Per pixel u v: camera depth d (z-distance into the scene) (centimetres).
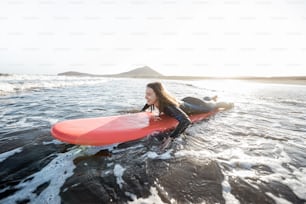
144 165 206
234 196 158
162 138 272
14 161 207
